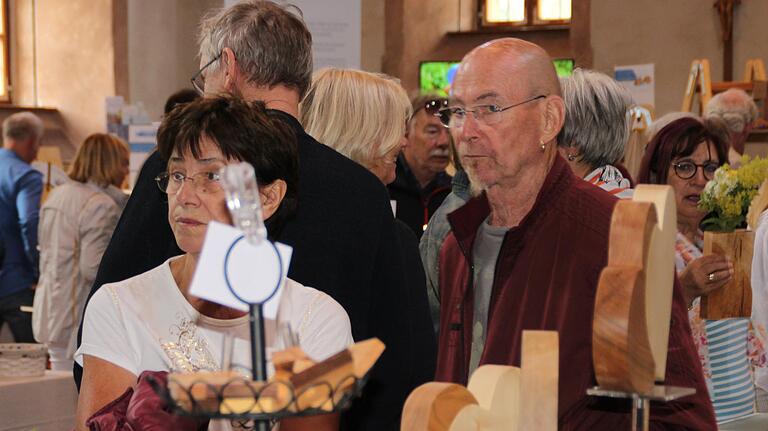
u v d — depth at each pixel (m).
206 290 1.45
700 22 12.05
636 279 1.59
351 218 2.85
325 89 3.63
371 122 3.61
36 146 9.66
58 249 7.14
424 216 6.08
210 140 2.25
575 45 12.84
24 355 5.12
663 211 1.73
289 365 1.49
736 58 11.98
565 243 2.33
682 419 2.10
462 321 2.57
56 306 7.13
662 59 12.21
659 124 4.65
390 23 17.05
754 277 3.89
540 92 2.38
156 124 6.06
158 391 1.45
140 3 17.92
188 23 17.50
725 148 3.79
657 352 1.72
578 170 3.14
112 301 2.38
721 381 3.44
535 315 2.32
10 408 4.93
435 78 17.08
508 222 2.50
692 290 3.36
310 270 2.79
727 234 3.37
